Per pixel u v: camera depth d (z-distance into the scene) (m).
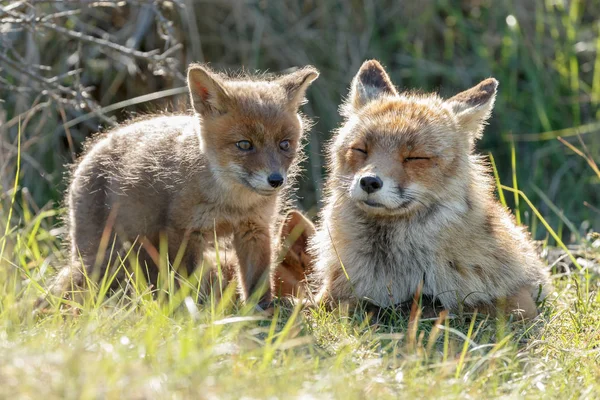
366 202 9.61
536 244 13.05
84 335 7.32
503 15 19.89
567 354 8.76
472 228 10.03
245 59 19.11
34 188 16.09
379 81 11.33
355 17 19.92
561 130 18.91
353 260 10.27
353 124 10.40
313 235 11.48
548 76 19.38
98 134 12.98
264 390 6.45
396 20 20.03
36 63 15.59
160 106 16.75
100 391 5.89
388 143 9.77
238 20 19.11
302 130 11.32
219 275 9.55
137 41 16.30
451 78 19.62
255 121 10.34
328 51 19.62
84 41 14.55
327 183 11.02
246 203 10.49
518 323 9.70
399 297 10.20
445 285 9.98
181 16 17.33
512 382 7.92
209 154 10.34
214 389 6.29
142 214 10.63
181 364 6.62
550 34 19.78
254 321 9.04
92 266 10.70
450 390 7.33
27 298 8.87
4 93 16.36
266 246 10.77
